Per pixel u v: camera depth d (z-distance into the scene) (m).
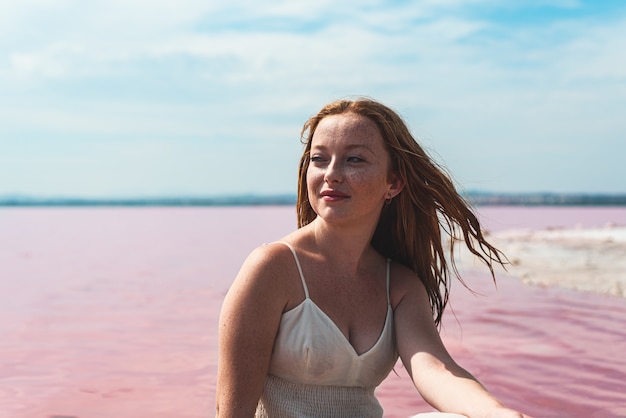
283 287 2.26
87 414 3.35
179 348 4.73
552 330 5.15
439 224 2.67
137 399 3.58
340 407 2.30
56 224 32.47
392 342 2.44
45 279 8.88
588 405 3.40
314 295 2.30
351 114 2.39
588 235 15.69
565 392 3.61
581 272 8.71
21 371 4.14
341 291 2.37
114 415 3.34
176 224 30.34
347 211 2.32
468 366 4.13
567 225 27.31
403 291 2.51
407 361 2.36
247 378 2.21
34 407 3.46
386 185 2.46
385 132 2.41
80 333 5.25
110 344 4.87
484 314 5.86
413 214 2.63
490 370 4.04
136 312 6.20
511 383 3.78
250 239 18.20
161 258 12.02
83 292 7.58
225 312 2.25
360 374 2.32
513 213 45.97
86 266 10.65
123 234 21.88
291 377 2.29
